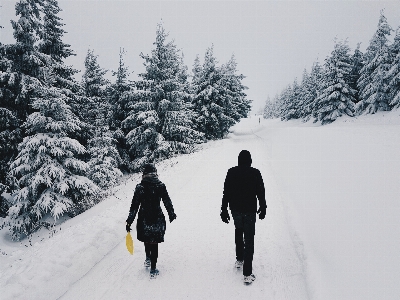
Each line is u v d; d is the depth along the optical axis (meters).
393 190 5.76
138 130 21.47
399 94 32.78
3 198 15.32
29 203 12.96
